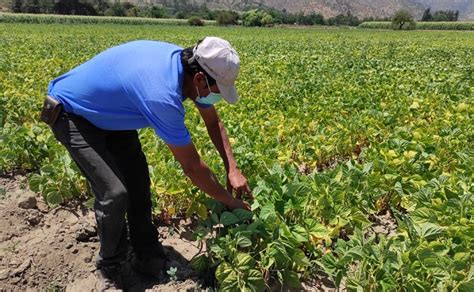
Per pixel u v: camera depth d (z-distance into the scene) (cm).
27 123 709
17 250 438
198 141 579
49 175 515
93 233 462
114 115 332
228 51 308
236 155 507
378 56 2059
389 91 1020
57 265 420
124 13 10394
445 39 4022
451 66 1650
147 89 306
